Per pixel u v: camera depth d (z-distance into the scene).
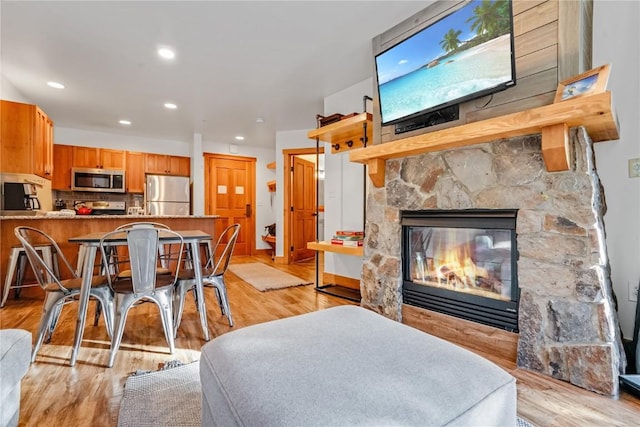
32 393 1.57
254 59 3.15
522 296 1.86
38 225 3.42
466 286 2.24
